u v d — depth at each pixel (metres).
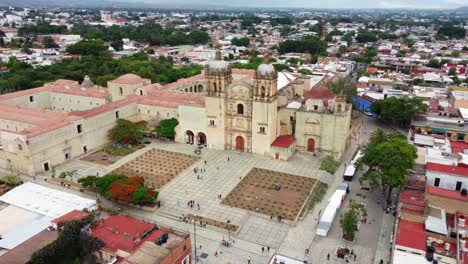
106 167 111.81
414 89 187.00
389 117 148.50
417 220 72.94
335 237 79.31
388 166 86.88
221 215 87.25
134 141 130.00
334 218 85.75
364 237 79.00
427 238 67.12
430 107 153.75
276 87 118.25
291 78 148.12
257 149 121.88
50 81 195.25
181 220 85.00
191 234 80.06
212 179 104.81
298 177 106.62
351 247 75.81
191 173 108.44
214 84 121.00
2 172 108.19
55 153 111.06
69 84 173.62
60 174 103.00
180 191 97.88
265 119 117.31
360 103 175.75
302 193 97.69
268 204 92.25
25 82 188.88
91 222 69.69
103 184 90.19
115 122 132.12
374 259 72.06
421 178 92.69
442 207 76.00
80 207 80.62
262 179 105.25
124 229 68.62
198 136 130.12
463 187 83.00
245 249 75.50
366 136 140.75
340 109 116.38
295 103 129.25
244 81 119.62
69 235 64.75
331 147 120.25
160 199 93.69
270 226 83.50
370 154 93.81
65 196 85.81
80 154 119.69
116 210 88.38
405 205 78.50
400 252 64.06
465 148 106.19
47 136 107.56
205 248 75.56
